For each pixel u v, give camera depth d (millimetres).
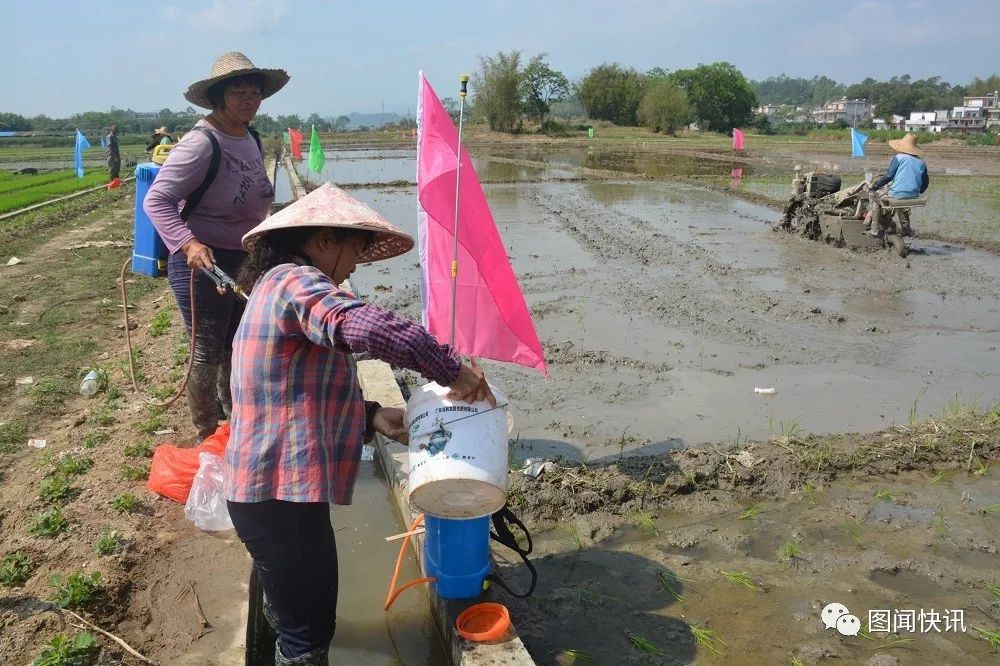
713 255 12055
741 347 7715
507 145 50188
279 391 2598
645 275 10836
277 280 2570
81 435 5336
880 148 42500
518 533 4512
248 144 4633
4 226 15164
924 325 8438
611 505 4742
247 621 3494
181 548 4027
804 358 7391
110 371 6641
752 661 3441
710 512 4699
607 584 4016
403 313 9000
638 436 5691
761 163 32688
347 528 4723
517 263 11703
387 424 3324
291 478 2613
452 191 4137
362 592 4090
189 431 5352
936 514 4652
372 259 3156
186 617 3508
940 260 11602
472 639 3285
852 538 4414
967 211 16828
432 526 3543
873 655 3461
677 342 7863
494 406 3051
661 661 3436
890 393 6523
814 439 5422
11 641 3205
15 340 7613
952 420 5754
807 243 13078
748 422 5938
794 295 9656
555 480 4875
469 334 4473
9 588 3621
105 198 20688
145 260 4750
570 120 77250
